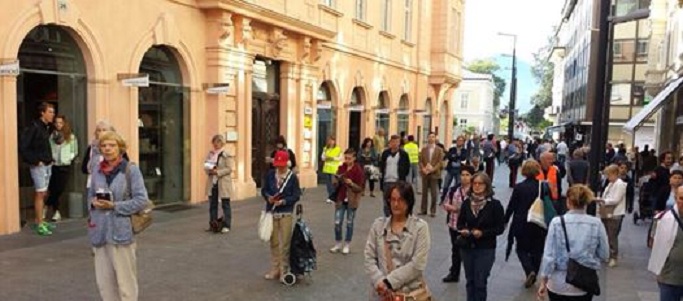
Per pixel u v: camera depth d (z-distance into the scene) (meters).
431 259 9.24
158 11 12.22
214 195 10.43
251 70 15.10
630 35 35.97
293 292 7.13
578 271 5.00
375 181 17.75
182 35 12.95
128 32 11.51
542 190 7.66
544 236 7.59
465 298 7.20
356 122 22.58
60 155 10.41
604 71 8.52
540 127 86.56
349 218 9.31
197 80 13.55
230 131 14.38
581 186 5.22
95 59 10.77
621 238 11.97
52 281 6.98
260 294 7.00
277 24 15.42
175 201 13.59
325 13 18.61
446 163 15.77
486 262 6.30
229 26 13.77
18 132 10.19
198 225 11.01
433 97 30.11
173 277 7.53
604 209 9.12
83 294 6.57
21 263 7.70
